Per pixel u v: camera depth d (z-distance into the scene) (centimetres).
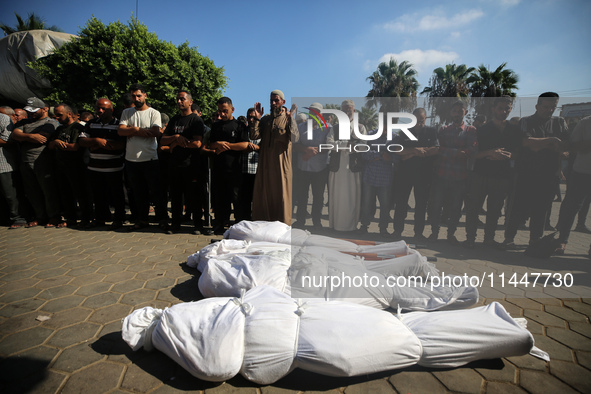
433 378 158
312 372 163
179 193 432
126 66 1206
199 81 1419
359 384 155
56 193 470
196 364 151
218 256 269
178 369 165
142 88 414
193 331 162
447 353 159
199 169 428
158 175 441
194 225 453
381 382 156
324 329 155
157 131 414
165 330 166
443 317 169
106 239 402
